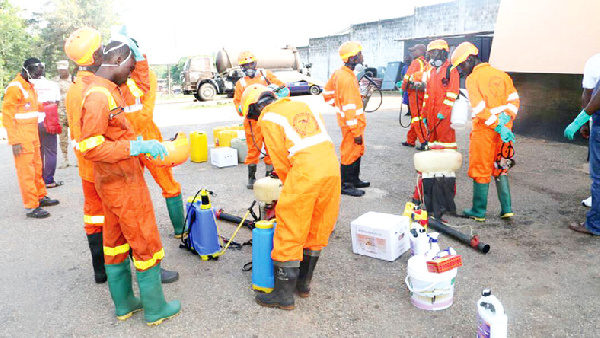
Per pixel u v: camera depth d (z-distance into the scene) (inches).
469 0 858.8
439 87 233.8
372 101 757.9
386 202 230.7
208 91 981.2
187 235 183.0
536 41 328.5
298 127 128.8
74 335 126.0
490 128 185.6
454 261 130.5
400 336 120.0
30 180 223.3
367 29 1252.5
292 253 129.8
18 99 213.9
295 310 134.5
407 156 335.3
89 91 109.7
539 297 136.0
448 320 126.6
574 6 304.3
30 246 192.2
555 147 345.4
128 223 119.3
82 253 183.6
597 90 166.6
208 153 372.5
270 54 986.1
